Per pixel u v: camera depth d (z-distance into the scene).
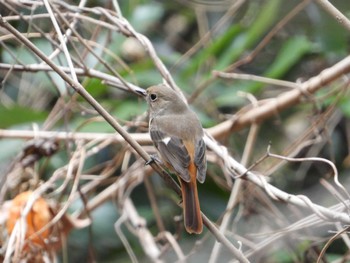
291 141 12.84
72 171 10.45
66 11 11.23
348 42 13.01
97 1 12.66
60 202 10.18
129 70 10.91
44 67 9.55
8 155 11.76
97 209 12.24
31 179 10.56
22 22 12.06
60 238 9.99
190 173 8.63
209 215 12.14
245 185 10.52
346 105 11.35
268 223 10.70
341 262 9.73
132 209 10.73
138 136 10.41
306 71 13.30
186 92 12.41
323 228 11.20
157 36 13.75
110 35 11.06
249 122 11.09
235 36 12.61
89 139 10.55
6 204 9.93
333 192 8.90
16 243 9.16
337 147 12.67
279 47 13.48
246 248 11.16
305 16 13.07
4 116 11.27
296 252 10.27
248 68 13.46
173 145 8.99
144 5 13.43
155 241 10.59
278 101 11.05
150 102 9.70
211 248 11.73
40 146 10.54
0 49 12.27
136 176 10.93
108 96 12.85
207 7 13.21
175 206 12.31
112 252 12.15
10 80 12.83
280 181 12.60
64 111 10.66
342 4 12.36
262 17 12.07
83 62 9.75
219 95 12.65
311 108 12.02
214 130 11.07
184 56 12.19
